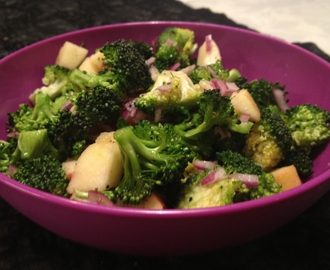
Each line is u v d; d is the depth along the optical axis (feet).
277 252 0.62
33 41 1.08
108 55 0.75
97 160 0.62
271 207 0.50
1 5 1.18
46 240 0.65
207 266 0.61
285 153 0.70
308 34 1.04
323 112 0.74
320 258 0.61
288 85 0.86
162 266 0.61
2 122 0.78
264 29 1.08
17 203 0.57
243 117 0.69
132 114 0.68
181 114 0.69
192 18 1.14
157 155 0.59
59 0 1.21
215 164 0.65
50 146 0.70
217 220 0.48
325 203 0.69
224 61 0.95
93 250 0.63
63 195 0.63
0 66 0.79
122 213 0.47
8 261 0.62
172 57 0.85
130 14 1.17
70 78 0.80
